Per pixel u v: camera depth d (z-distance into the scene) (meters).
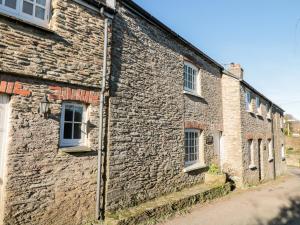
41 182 5.38
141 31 8.39
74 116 6.26
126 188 7.27
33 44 5.39
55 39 5.79
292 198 11.97
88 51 6.48
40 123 5.43
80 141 6.32
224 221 7.68
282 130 25.50
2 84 4.93
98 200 6.41
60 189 5.70
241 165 13.73
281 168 23.55
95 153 6.49
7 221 4.86
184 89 10.79
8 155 4.93
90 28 6.58
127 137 7.45
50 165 5.54
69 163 5.91
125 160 7.31
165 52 9.57
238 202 10.33
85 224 6.12
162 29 9.38
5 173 4.91
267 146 19.50
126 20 7.80
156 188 8.48
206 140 12.18
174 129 9.72
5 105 5.04
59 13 5.93
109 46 7.02
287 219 8.36
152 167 8.38
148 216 7.09
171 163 9.37
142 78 8.26
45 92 5.56
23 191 5.10
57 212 5.62
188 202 8.83
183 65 10.72
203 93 12.30
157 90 8.93
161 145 8.91
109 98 6.96
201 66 12.32
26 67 5.24
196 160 11.50
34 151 5.30
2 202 4.86
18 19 5.10
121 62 7.47
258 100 18.33
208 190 10.12
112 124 6.98
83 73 6.30
